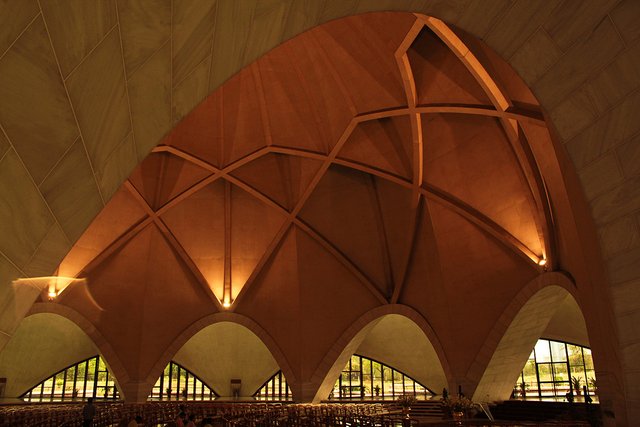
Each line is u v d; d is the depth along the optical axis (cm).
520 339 2303
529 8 732
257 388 3591
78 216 559
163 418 2030
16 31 356
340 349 2728
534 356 3297
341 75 2122
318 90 2258
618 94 711
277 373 3581
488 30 779
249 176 2634
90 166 525
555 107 765
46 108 427
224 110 2420
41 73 401
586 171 744
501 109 1727
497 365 2316
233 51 637
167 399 3469
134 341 2761
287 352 2798
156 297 2803
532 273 2073
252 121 2450
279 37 690
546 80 765
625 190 712
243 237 2802
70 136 468
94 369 3506
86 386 3466
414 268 2562
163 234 2758
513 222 2091
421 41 1834
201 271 2823
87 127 486
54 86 421
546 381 3225
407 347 3434
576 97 744
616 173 719
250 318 2856
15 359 3266
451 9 769
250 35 634
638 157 699
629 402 690
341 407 2323
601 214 732
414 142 2167
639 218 699
